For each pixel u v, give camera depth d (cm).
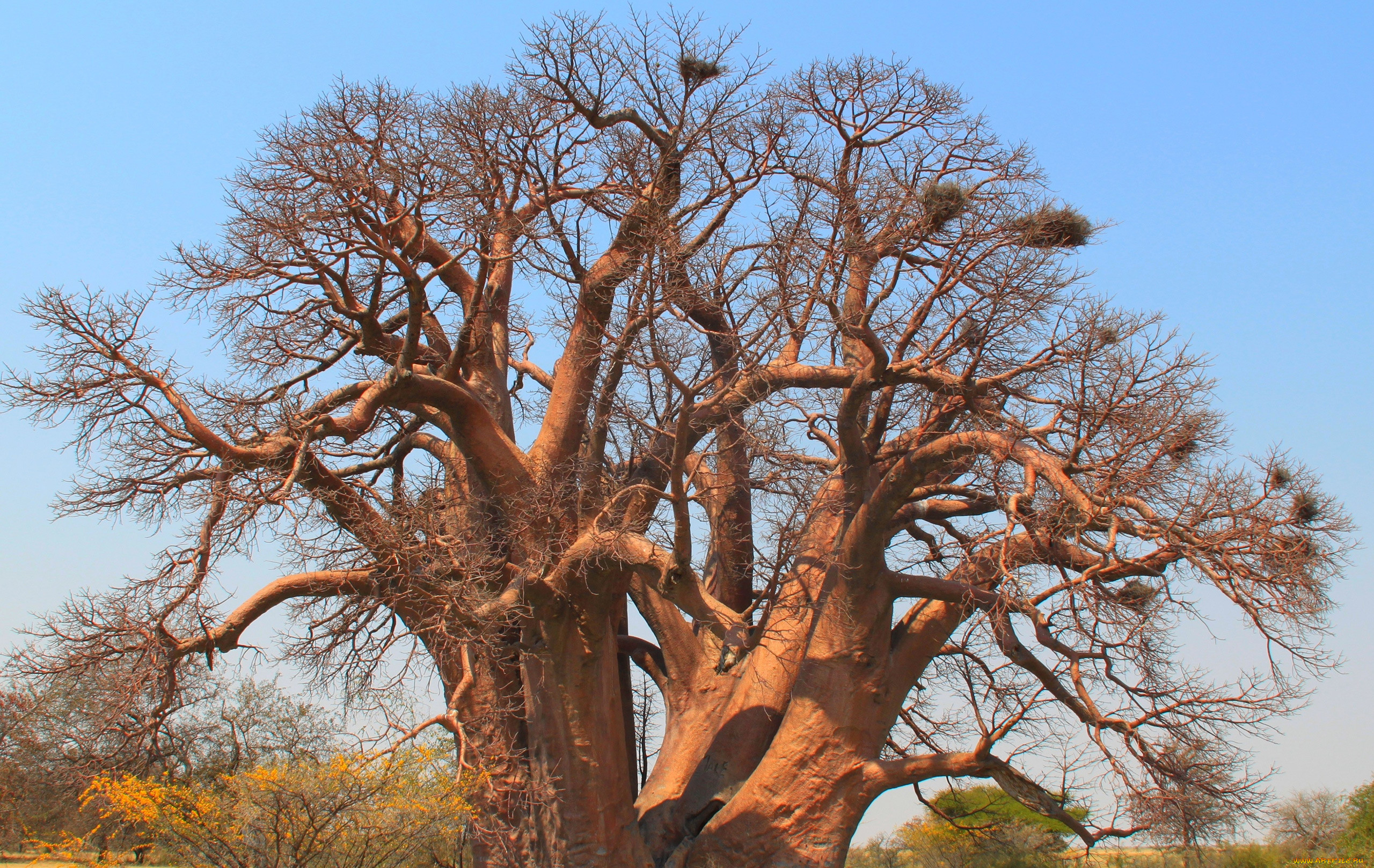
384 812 1181
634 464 1410
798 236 1301
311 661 1173
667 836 1455
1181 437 1239
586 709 1371
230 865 1170
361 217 1242
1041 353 1305
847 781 1341
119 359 1214
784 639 1460
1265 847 2722
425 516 1202
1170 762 1211
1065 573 1184
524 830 1373
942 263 1349
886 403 1500
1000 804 2350
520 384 1803
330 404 1299
